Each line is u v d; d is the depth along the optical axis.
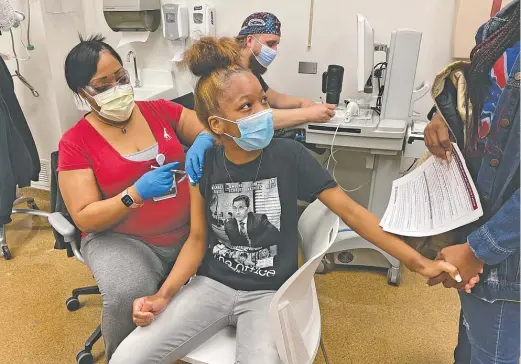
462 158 1.11
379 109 2.29
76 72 1.52
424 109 2.54
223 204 1.34
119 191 1.59
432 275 1.13
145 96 2.93
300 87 2.82
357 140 2.11
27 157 2.52
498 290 1.05
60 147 1.56
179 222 1.66
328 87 2.33
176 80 3.05
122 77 1.59
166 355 1.29
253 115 1.22
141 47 3.07
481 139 1.05
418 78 2.56
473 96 1.07
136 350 1.28
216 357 1.29
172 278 1.42
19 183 2.56
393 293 2.25
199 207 1.41
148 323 1.34
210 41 1.25
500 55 0.98
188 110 1.79
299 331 1.18
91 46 1.53
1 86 2.38
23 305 2.17
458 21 2.30
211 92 1.23
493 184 1.02
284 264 1.36
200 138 1.47
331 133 2.12
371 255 2.37
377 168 2.22
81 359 1.78
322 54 2.70
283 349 1.15
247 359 1.21
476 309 1.13
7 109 2.38
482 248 1.00
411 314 2.09
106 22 2.91
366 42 2.00
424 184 1.24
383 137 2.06
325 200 1.30
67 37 2.97
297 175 1.31
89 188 1.54
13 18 2.47
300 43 2.72
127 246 1.59
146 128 1.65
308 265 1.11
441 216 1.11
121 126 1.60
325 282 2.34
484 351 1.16
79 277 2.39
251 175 1.32
